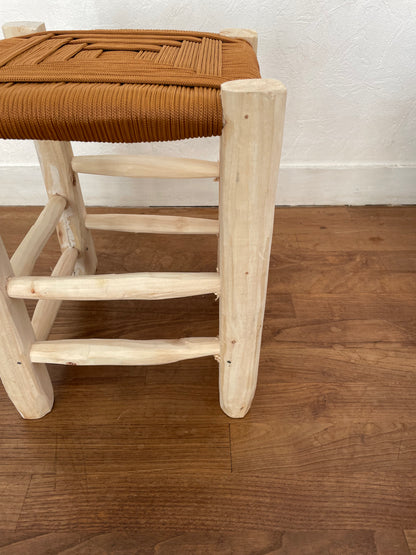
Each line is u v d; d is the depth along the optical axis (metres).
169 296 0.52
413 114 1.03
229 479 0.57
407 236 1.05
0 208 1.12
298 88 0.98
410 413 0.65
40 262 0.95
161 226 0.80
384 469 0.58
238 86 0.36
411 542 0.51
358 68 0.95
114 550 0.50
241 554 0.49
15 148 1.05
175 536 0.51
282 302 0.85
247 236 0.45
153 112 0.37
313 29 0.90
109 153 1.05
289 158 1.10
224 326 0.53
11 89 0.39
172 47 0.54
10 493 0.55
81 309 0.83
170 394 0.68
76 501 0.54
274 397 0.67
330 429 0.63
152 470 0.57
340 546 0.50
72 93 0.38
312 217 1.12
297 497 0.55
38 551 0.49
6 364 0.55
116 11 0.88
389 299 0.86
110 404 0.66
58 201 0.74
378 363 0.73
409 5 0.87
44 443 0.60
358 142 1.07
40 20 0.89
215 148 1.04
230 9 0.88
